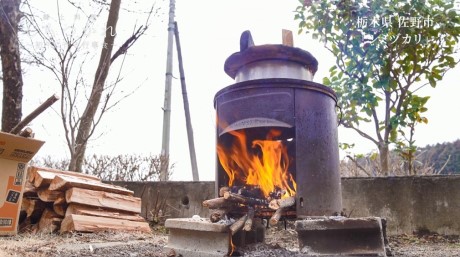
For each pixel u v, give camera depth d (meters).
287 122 2.55
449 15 4.53
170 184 5.25
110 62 5.13
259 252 2.55
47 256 2.50
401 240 3.85
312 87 2.66
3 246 2.79
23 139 3.74
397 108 4.73
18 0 5.15
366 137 4.92
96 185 4.25
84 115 4.66
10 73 5.17
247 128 2.66
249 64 3.00
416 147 4.75
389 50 4.67
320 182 2.56
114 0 5.08
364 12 4.74
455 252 2.96
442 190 4.04
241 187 2.74
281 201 2.48
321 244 2.46
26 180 4.27
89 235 3.72
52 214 4.14
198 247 2.59
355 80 4.85
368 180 4.30
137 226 4.35
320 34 5.02
